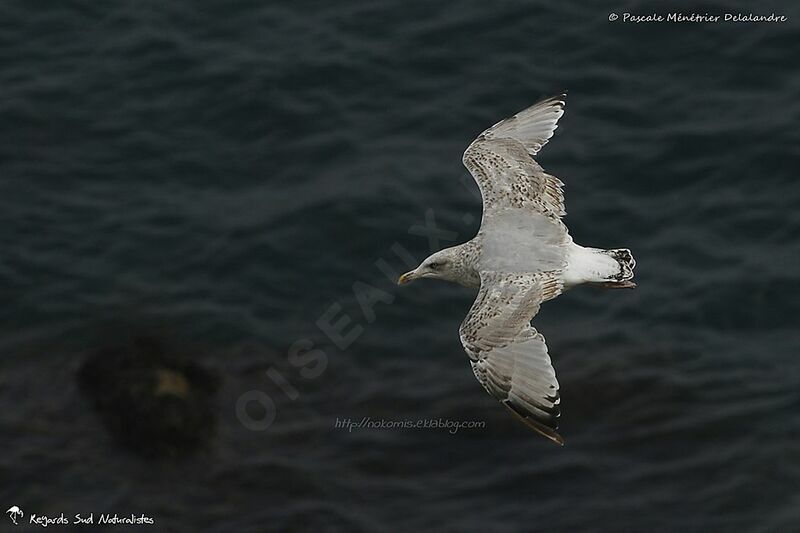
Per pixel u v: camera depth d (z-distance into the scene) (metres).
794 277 23.25
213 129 25.89
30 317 22.55
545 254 15.53
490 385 14.47
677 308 22.89
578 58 27.14
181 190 24.83
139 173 25.09
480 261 15.80
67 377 21.50
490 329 14.71
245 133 25.78
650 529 19.23
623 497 19.72
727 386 21.47
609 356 22.02
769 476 19.94
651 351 22.11
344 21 28.00
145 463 20.02
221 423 20.72
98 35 27.83
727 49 27.22
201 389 21.27
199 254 23.62
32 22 28.11
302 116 25.98
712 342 22.33
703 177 25.03
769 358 22.00
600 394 21.34
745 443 20.48
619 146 25.58
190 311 22.62
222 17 28.19
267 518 19.28
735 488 19.78
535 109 17.73
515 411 14.27
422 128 25.80
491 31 27.64
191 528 19.11
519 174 16.69
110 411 20.72
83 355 21.88
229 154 25.44
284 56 27.16
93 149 25.52
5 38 27.75
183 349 21.91
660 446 20.50
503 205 16.36
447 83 26.66
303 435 20.61
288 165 25.19
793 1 28.09
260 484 19.77
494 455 20.31
